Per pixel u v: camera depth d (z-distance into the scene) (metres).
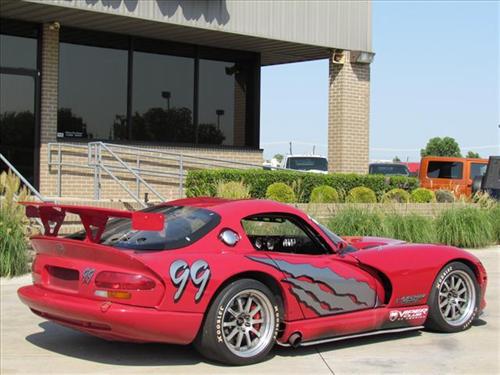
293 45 17.61
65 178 15.56
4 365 5.87
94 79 16.36
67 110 16.02
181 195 16.42
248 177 15.07
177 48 17.59
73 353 6.26
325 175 16.08
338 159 18.14
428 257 7.04
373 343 6.81
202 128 18.14
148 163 16.77
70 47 16.05
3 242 10.19
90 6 13.96
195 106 17.89
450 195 18.47
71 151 15.64
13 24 15.14
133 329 5.39
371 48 18.25
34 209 6.29
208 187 14.30
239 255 5.90
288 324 6.09
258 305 5.95
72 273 5.79
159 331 5.46
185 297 5.52
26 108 15.38
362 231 13.33
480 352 6.50
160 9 14.91
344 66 18.02
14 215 10.47
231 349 5.76
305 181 15.77
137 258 5.43
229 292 5.71
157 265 5.46
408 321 6.90
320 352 6.43
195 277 5.57
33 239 6.16
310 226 6.59
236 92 18.73
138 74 17.02
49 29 15.38
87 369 5.76
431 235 14.04
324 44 17.53
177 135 17.64
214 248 5.85
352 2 17.98
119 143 16.34
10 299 8.69
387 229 13.42
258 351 5.90
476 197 16.50
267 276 5.99
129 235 5.91
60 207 5.89
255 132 18.98
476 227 14.66
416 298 6.93
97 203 13.04
